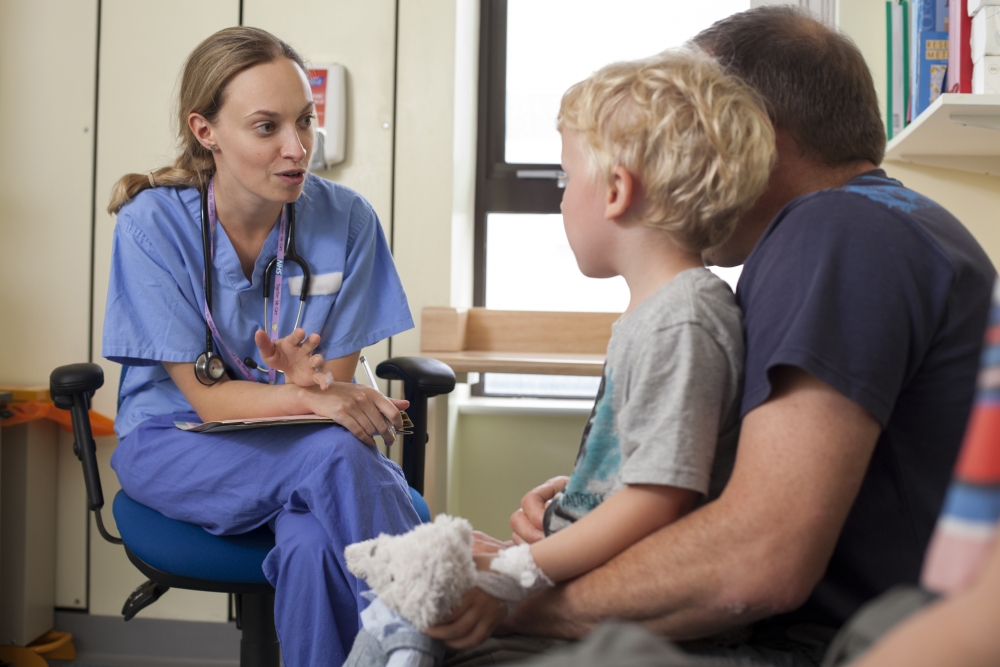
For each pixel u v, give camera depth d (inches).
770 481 22.9
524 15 91.6
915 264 24.5
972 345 24.6
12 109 78.5
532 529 32.6
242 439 46.6
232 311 52.6
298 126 50.4
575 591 25.7
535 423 88.7
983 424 11.2
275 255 54.1
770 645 26.6
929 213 26.5
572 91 31.1
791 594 22.7
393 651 26.0
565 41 91.5
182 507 47.5
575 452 88.4
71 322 78.4
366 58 78.4
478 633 25.8
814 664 25.1
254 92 48.6
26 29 78.5
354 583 42.3
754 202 29.2
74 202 78.3
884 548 25.4
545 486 35.2
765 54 31.6
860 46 70.8
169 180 53.1
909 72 67.4
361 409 46.3
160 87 77.8
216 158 51.7
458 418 86.9
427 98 78.2
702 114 27.6
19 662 74.5
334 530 42.9
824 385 23.1
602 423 28.4
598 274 31.6
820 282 24.0
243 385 49.3
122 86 78.0
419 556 24.8
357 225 57.7
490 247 92.7
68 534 79.1
